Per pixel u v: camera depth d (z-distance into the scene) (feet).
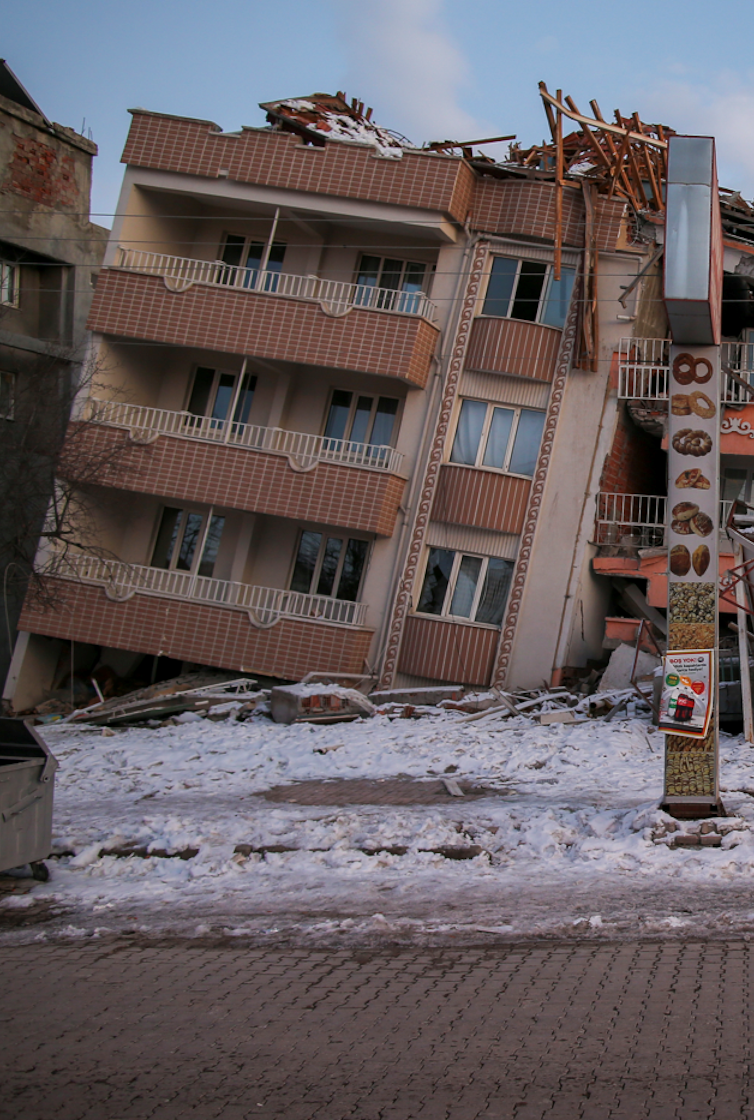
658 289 85.35
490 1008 21.81
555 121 81.46
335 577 85.46
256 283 87.45
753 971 22.91
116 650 89.15
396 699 74.90
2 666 89.92
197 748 61.57
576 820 37.50
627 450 84.38
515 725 66.90
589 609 81.66
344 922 28.07
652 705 64.34
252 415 88.48
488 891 30.45
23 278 98.27
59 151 99.40
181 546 87.92
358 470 81.05
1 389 91.86
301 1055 19.97
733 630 74.49
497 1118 17.06
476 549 82.28
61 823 41.96
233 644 80.69
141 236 86.53
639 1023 20.53
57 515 79.71
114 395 86.02
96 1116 17.76
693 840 32.96
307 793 48.19
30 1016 22.47
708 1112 16.79
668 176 33.32
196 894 32.04
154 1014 22.36
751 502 83.82
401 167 81.66
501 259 83.56
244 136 84.28
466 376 83.15
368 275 87.20
